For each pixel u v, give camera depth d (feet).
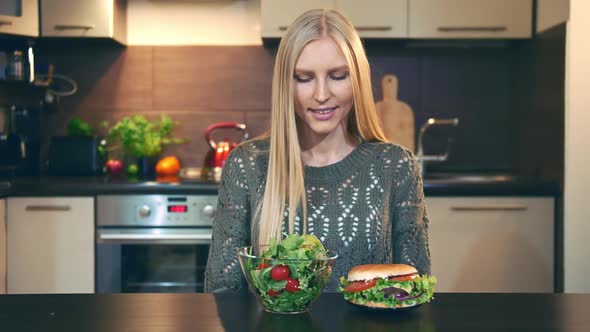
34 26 9.68
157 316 3.18
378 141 4.78
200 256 9.21
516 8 10.08
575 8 8.88
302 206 4.41
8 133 10.02
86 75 10.99
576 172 9.05
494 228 9.29
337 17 4.11
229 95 11.11
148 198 9.11
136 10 11.03
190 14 11.06
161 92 11.07
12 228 9.09
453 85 11.14
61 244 9.09
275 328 2.97
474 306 3.38
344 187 4.58
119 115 11.05
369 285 3.24
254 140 4.81
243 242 4.51
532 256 9.31
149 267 9.21
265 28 10.11
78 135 10.57
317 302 3.46
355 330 2.95
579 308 3.35
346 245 4.48
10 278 9.11
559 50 9.21
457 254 9.28
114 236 9.00
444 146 11.21
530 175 10.30
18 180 9.31
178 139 11.06
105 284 9.12
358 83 4.26
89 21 9.87
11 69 9.61
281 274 3.09
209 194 9.12
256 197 4.53
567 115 9.00
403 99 11.15
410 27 10.11
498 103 11.17
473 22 10.09
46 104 10.93
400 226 4.62
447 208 9.25
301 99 4.12
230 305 3.39
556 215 9.30
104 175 10.59
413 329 2.97
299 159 4.27
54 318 3.14
